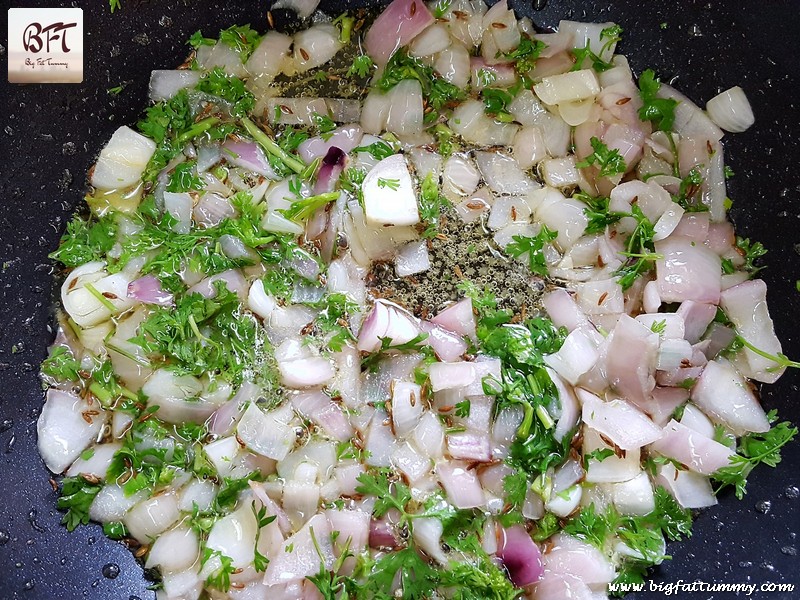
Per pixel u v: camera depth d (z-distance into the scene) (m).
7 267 0.20
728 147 0.21
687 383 0.19
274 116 0.21
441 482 0.18
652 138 0.21
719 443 0.18
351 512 0.17
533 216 0.21
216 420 0.19
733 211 0.21
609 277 0.20
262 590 0.17
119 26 0.20
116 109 0.21
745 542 0.18
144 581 0.18
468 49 0.22
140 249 0.20
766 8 0.19
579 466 0.18
